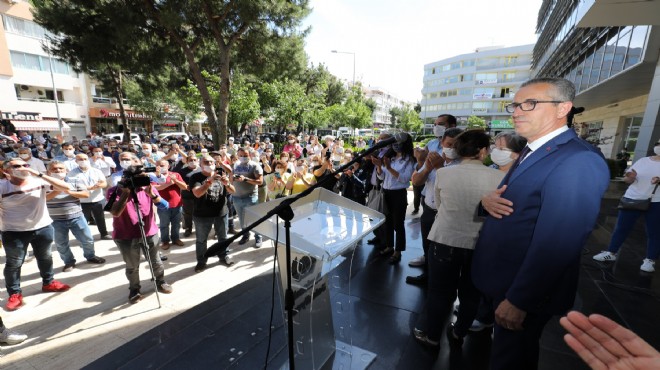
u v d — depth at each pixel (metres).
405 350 2.01
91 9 9.90
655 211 3.19
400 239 3.40
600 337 0.73
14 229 2.94
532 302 1.17
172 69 18.72
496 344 1.38
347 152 6.94
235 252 4.34
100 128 29.22
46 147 12.55
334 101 34.41
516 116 1.32
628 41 6.34
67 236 3.77
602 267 3.40
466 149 1.85
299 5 10.77
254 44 11.67
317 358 1.74
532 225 1.25
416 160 3.55
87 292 3.27
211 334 2.27
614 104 12.80
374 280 2.99
